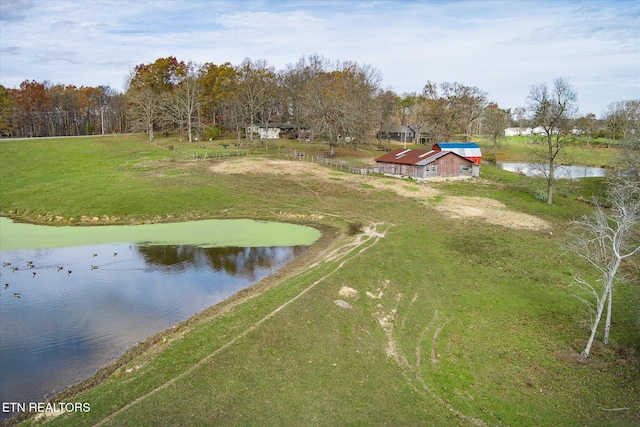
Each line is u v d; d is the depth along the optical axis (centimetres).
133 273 3312
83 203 5194
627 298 3005
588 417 1859
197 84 10462
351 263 3266
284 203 5316
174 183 6006
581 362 2255
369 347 2280
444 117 11344
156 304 2755
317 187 5997
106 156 7838
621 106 12256
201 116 11269
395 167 7038
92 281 3148
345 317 2511
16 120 11938
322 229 4447
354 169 7150
